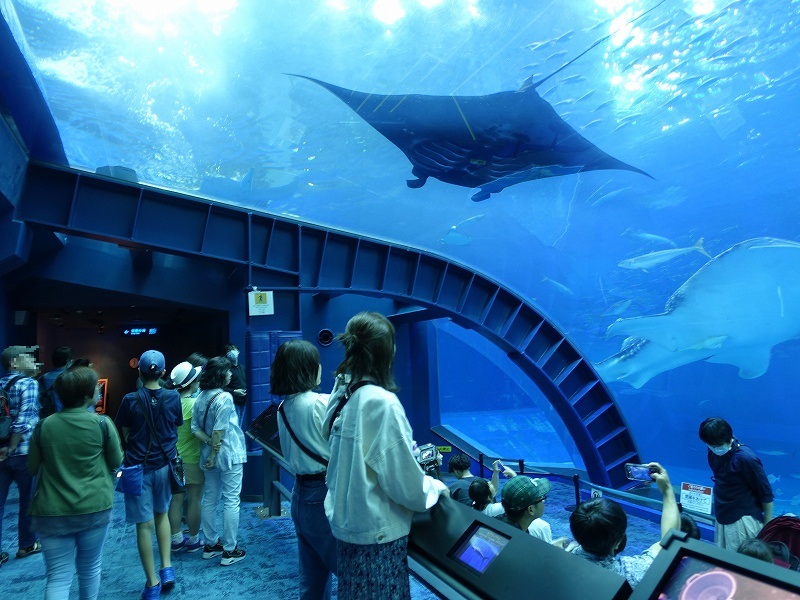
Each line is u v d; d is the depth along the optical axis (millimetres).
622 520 2508
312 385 3082
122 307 12500
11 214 8492
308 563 3045
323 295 13102
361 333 2166
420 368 14797
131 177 10055
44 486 3695
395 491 1909
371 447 1944
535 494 3262
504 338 13258
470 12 43219
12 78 6992
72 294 11438
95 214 9156
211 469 5711
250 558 5684
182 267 11266
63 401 3854
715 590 1175
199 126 39844
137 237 9367
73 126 34000
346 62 43094
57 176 8961
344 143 49344
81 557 3805
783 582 1083
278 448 4520
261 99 41375
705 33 42688
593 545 2500
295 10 38250
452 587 1743
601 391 13859
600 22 43562
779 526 3885
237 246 10289
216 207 10023
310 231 11031
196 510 6047
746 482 5008
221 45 36656
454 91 47312
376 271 11820
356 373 2156
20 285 11117
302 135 46719
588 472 13992
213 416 5578
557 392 13664
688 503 5223
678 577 1268
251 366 9828
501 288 13289
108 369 17625
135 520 4609
